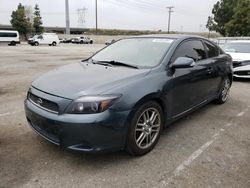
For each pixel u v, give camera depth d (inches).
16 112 194.7
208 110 211.0
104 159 128.5
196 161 128.9
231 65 231.9
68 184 108.9
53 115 114.0
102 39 2388.0
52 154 132.2
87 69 145.3
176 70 147.8
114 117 112.4
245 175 117.6
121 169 120.3
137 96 120.3
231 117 194.7
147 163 126.0
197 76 167.3
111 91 114.9
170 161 128.3
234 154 136.7
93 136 109.7
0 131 158.9
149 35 179.9
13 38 1384.1
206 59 187.6
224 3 1397.6
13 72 389.1
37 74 372.5
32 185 107.7
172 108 147.6
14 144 141.9
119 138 116.4
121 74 131.3
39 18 2534.5
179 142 149.6
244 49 367.2
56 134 114.1
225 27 1185.4
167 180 112.8
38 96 123.0
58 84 124.0
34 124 128.1
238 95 264.8
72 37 2288.4
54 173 116.3
